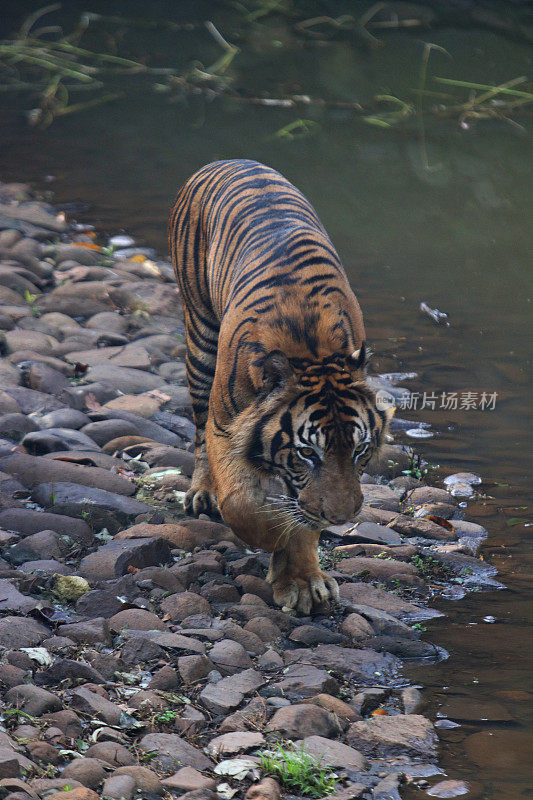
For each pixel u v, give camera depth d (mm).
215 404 8094
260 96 26938
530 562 9117
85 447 10297
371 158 22359
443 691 7191
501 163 22281
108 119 25062
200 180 10148
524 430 11633
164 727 6418
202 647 7242
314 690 6949
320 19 32000
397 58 29922
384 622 7926
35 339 12672
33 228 16953
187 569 8266
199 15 34281
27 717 6160
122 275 15383
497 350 13758
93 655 6922
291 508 7418
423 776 6238
